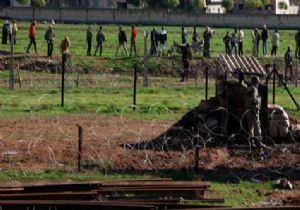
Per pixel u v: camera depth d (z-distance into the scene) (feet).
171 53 338.13
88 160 139.13
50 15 542.57
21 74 293.43
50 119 183.93
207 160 141.08
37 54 323.78
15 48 347.56
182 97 236.43
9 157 139.85
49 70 307.58
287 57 303.68
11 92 238.27
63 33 439.63
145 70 269.44
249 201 118.01
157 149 149.18
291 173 135.23
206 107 157.48
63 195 111.86
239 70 158.20
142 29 479.82
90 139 156.46
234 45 345.92
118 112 199.31
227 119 153.38
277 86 266.57
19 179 125.80
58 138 156.66
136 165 137.49
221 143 151.74
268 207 107.04
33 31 328.70
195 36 355.36
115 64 319.68
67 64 310.04
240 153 146.61
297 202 117.50
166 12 545.44
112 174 130.93
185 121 157.99
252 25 543.80
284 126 156.04
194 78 309.83
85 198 112.57
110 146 150.30
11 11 540.93
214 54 352.49
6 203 106.32
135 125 177.58
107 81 286.25
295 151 149.28
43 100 219.20
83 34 439.22
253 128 150.92
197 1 652.07
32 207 106.42
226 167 137.28
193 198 116.26
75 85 270.05
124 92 247.09
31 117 186.91
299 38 343.87
